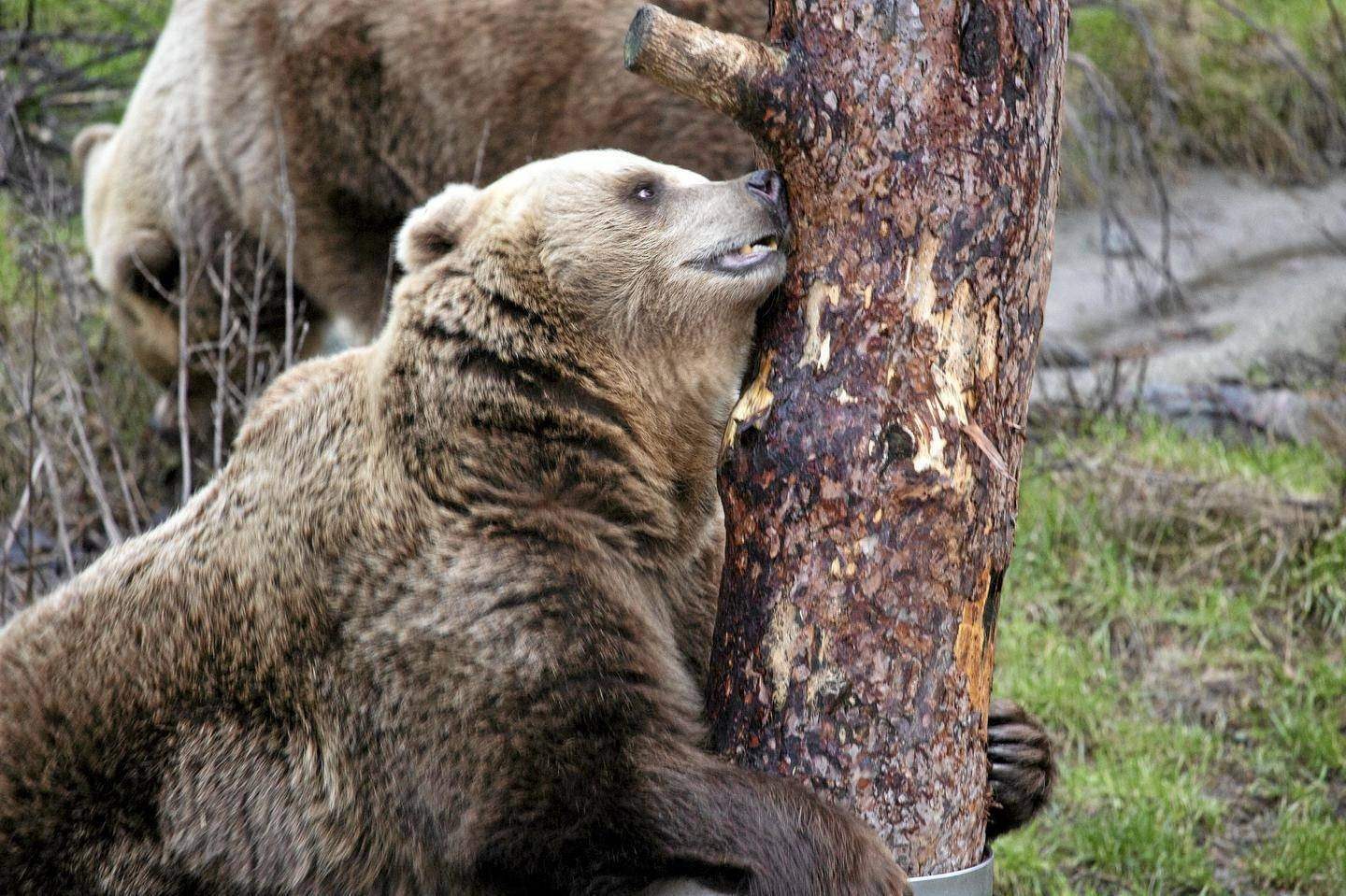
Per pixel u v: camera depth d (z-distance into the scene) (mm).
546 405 6148
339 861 5977
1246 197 19344
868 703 5164
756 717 5340
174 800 6250
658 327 6254
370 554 5969
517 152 11711
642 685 5691
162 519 12070
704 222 5996
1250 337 16531
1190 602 11906
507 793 5457
